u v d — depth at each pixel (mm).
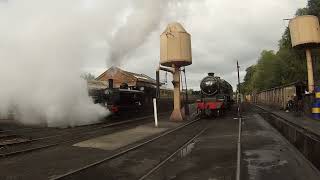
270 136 18516
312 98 24859
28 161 13094
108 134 21125
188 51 29891
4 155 13805
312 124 19953
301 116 26422
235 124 25875
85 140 18500
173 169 11508
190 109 45844
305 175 10062
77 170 11359
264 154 13398
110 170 11680
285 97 38812
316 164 11047
